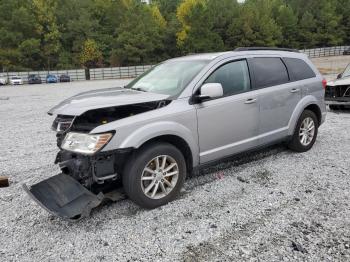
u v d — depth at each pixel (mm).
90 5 77438
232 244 3115
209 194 4191
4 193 4512
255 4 82812
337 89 9938
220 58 4559
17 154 6441
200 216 3654
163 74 4785
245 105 4609
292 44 79750
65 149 3607
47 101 16906
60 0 75062
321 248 2994
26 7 71312
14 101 17391
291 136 5484
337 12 83938
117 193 3906
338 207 3734
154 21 74375
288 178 4629
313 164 5160
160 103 3945
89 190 3773
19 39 68312
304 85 5559
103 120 3818
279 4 86312
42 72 53062
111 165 3584
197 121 4105
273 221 3488
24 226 3598
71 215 3340
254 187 4363
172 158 3896
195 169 4250
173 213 3736
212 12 73625
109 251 3080
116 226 3506
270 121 5027
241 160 5445
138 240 3240
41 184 3922
